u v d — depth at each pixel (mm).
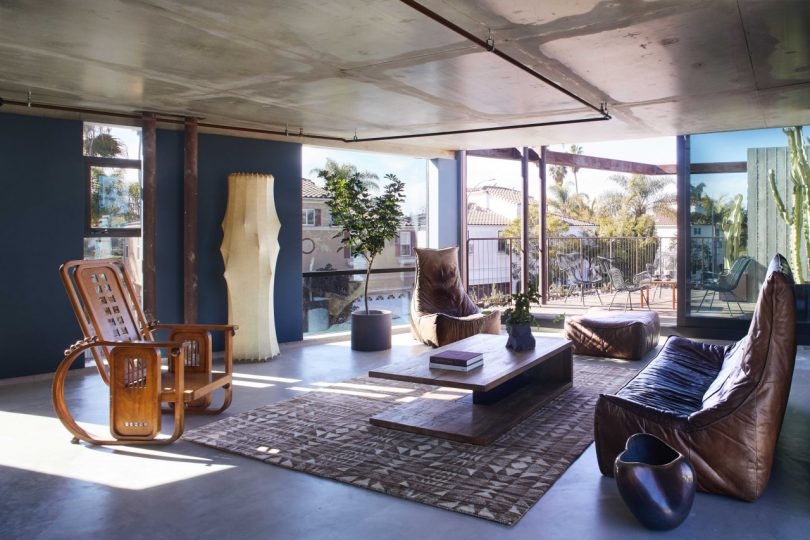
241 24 3520
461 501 2893
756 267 7316
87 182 5926
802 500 2895
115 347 3771
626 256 10234
